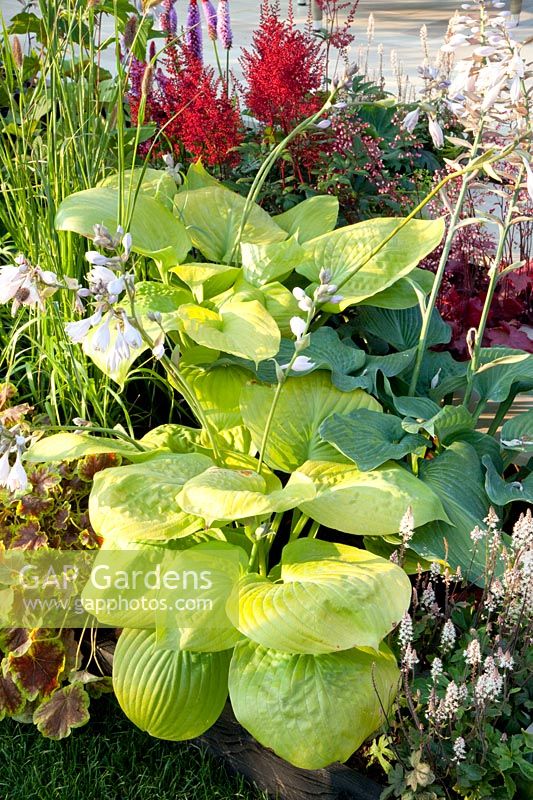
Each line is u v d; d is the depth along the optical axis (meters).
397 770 1.89
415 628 2.09
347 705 1.95
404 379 2.91
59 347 2.78
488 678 1.77
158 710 2.14
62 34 3.18
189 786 2.23
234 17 12.25
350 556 2.15
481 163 2.20
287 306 2.79
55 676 2.36
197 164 3.57
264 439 2.25
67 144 2.91
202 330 2.40
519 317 3.96
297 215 3.38
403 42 10.60
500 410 2.89
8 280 2.00
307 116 3.74
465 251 3.90
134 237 2.82
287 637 1.88
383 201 3.85
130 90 3.92
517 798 1.95
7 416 2.55
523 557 1.89
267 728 1.94
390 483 2.27
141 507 2.15
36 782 2.26
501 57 2.20
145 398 3.15
